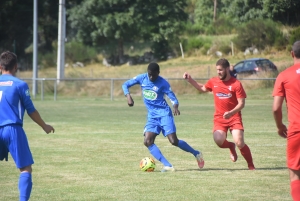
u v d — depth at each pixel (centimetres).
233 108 2602
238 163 2864
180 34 16738
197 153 2645
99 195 2084
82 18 16000
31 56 16425
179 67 13288
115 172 2597
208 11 18688
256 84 8712
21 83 1834
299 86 1639
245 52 13912
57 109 6962
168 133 2592
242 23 14812
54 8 16562
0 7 15775
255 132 4297
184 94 8975
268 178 2414
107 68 15400
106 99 8925
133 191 2155
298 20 13800
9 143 1788
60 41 9994
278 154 3152
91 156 3114
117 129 4631
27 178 1797
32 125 5141
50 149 3416
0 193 2136
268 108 6769
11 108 1800
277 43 13525
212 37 16300
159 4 15638
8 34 16212
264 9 13950
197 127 4738
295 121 1628
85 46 16900
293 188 1653
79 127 4803
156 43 16000
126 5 15925
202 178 2430
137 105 7662
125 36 15788
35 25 9400
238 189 2181
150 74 2566
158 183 2317
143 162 2631
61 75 10006
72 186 2261
